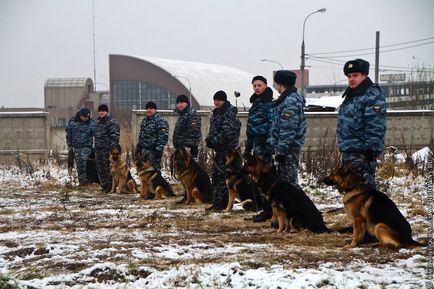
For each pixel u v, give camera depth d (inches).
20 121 805.2
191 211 390.6
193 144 445.1
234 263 219.1
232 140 386.3
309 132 778.2
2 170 716.0
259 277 203.0
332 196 447.8
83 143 578.9
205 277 203.5
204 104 2411.4
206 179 437.4
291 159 318.7
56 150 857.5
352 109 282.7
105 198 488.1
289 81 320.8
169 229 316.8
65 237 291.3
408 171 542.0
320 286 192.2
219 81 2723.9
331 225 320.8
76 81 3100.4
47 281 205.6
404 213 345.1
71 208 415.5
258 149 333.1
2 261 242.7
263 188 308.0
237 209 391.2
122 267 217.9
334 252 246.7
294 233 295.9
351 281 195.3
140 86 2866.6
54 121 3016.7
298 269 215.5
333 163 566.9
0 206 433.1
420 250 242.5
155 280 202.2
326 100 1269.7
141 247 258.7
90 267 220.2
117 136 538.6
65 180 625.3
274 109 325.1
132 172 663.8
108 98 3203.7
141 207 418.0
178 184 571.2
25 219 362.9
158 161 500.1
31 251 257.9
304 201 299.7
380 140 273.4
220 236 291.4
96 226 329.7
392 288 187.6
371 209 256.4
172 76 2645.2
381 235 250.7
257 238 281.9
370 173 273.1
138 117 780.6
